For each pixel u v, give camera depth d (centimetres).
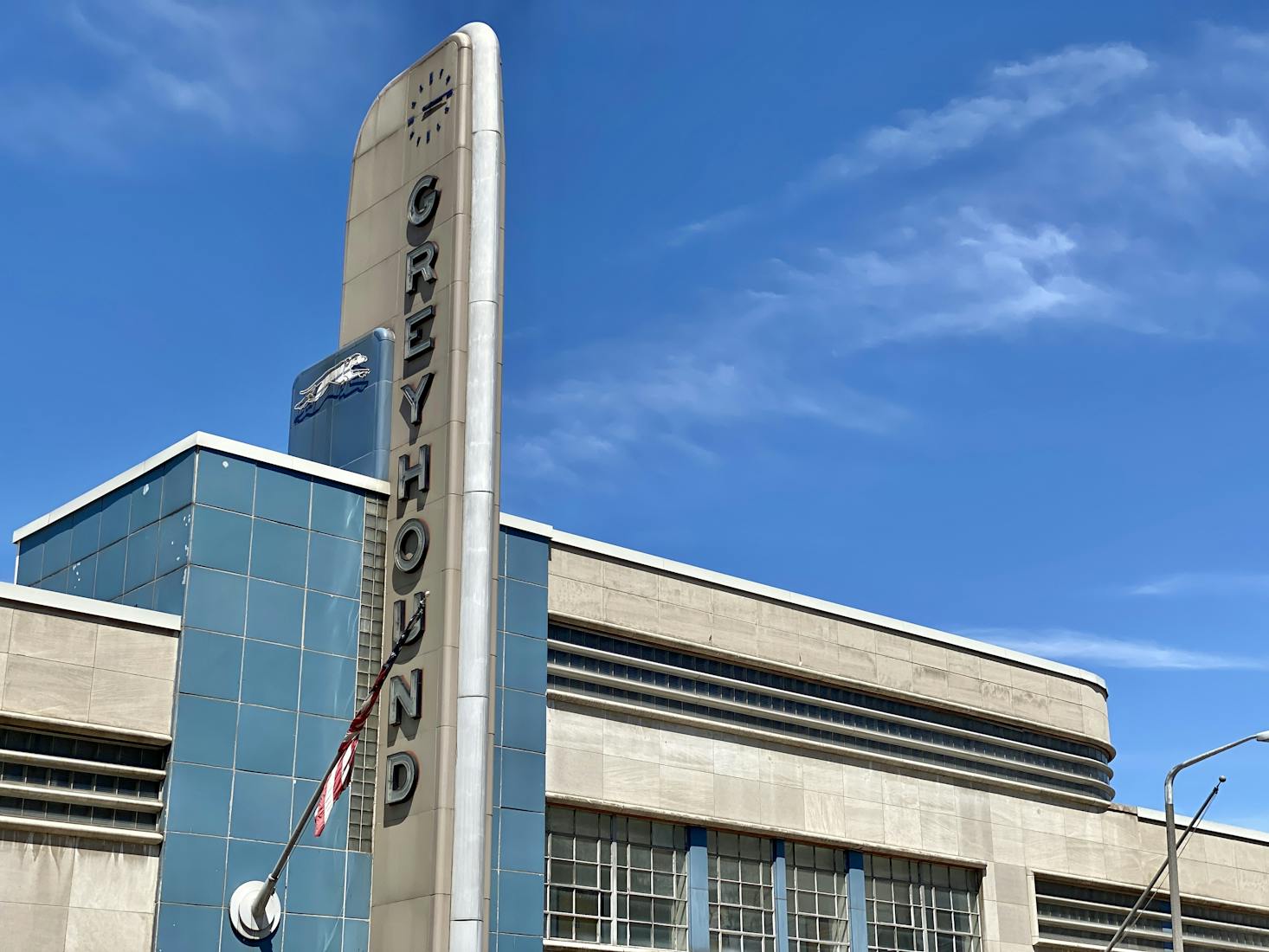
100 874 3194
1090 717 5397
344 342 4084
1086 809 5269
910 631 4922
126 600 3572
